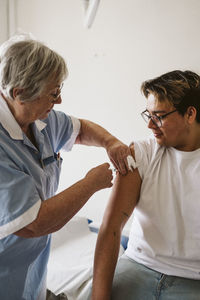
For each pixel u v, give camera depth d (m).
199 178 1.12
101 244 1.20
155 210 1.18
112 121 2.15
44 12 2.23
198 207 1.12
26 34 1.02
